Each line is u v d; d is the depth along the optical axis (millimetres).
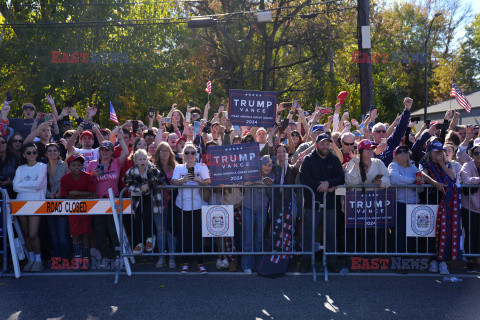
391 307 5039
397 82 37875
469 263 6305
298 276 6176
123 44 22797
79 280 6016
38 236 6535
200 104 29125
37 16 23000
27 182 6371
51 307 5070
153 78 23531
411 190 6332
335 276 6164
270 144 6500
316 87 30578
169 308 5035
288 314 4871
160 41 24672
